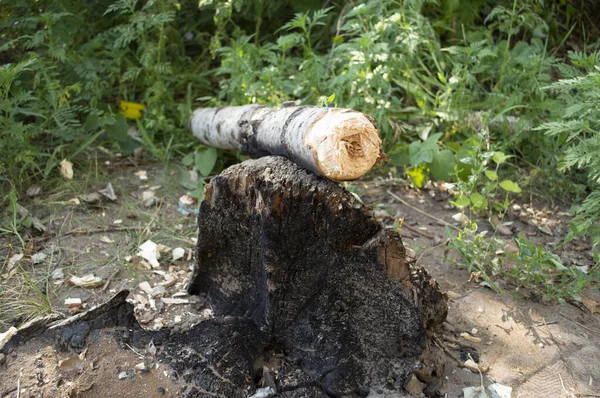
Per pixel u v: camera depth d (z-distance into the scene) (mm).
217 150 1544
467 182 1379
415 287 928
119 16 1798
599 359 999
